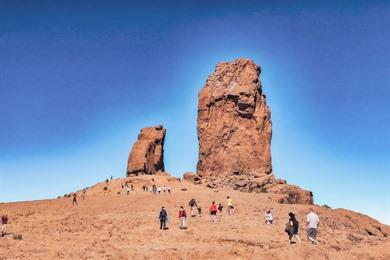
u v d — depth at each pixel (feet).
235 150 332.19
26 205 194.90
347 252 82.43
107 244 96.84
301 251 80.59
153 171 361.92
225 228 118.11
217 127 340.18
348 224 168.14
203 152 338.95
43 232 116.98
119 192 256.52
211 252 82.58
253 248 86.53
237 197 211.61
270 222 130.21
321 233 116.16
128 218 140.67
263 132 337.72
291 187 276.21
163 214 119.34
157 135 372.79
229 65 357.20
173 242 99.71
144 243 98.43
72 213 162.81
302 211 168.96
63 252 86.07
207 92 349.82
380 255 82.17
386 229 186.19
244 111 338.54
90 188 286.25
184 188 266.98
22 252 87.40
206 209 166.71
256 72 356.18
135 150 357.82
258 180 295.89
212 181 317.01
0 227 129.39
